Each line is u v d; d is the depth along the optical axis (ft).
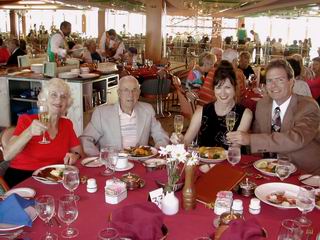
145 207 4.29
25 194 5.42
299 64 12.95
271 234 4.48
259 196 5.45
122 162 6.59
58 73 16.42
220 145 8.36
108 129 8.64
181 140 7.57
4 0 41.50
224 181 5.58
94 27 77.10
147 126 8.96
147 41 37.11
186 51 50.26
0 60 29.01
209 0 40.68
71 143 7.83
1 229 4.39
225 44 48.01
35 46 47.47
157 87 20.86
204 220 4.80
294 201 5.29
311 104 7.70
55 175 6.15
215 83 8.28
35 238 4.28
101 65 18.71
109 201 5.21
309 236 4.42
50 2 46.26
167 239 4.31
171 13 68.08
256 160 7.27
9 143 7.08
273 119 7.95
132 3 46.80
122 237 3.82
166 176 5.91
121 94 8.56
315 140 7.70
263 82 17.49
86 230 4.48
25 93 17.60
